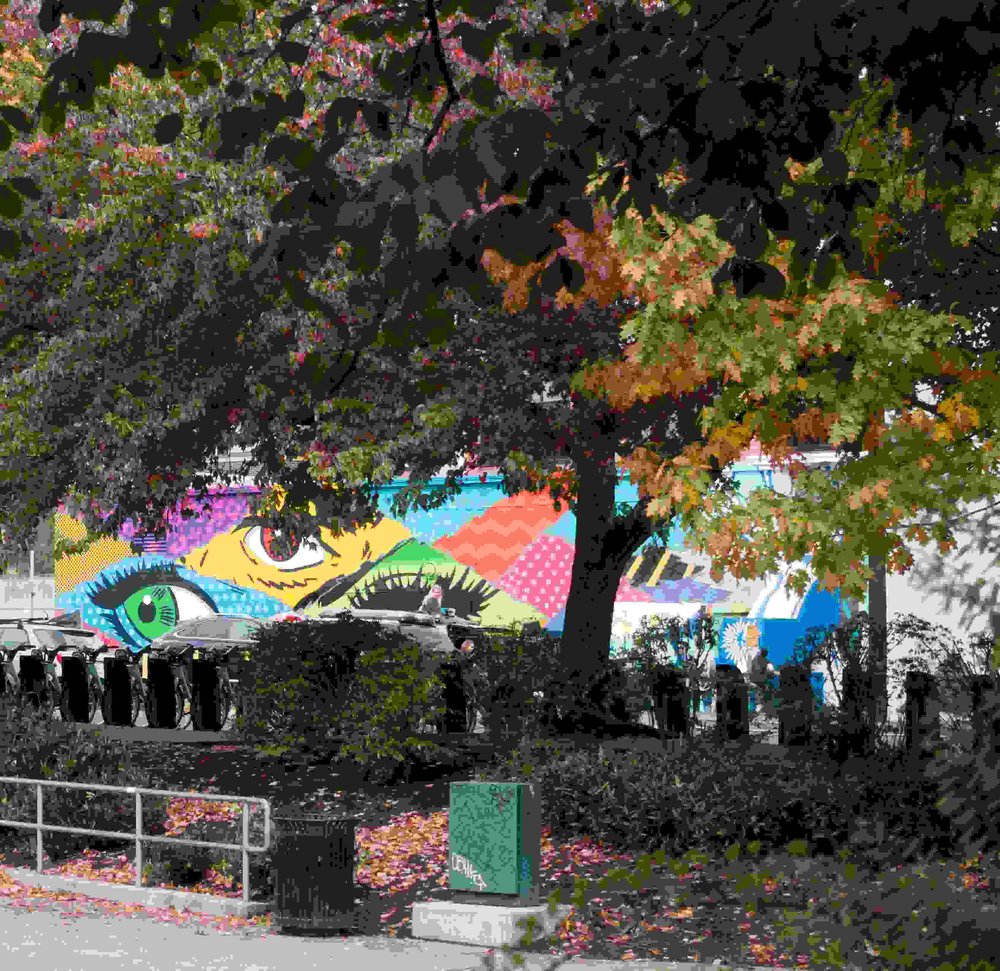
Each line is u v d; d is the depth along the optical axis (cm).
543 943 1080
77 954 1058
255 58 1418
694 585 3194
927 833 1170
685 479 1063
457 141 747
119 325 1588
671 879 1221
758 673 2012
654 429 1675
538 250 773
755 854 1243
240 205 1509
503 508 3575
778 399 1067
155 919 1211
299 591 3778
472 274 802
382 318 1112
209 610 3906
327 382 1194
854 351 1062
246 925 1188
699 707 2041
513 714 1989
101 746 1571
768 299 1025
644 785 1378
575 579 2083
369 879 1343
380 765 1808
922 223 1131
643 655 2073
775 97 771
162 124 890
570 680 1997
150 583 3981
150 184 1551
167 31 794
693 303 1041
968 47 761
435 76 898
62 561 4091
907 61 772
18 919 1205
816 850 1278
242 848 1230
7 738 1571
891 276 1143
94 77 804
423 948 1090
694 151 767
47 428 1659
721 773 1379
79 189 1588
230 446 1825
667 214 1040
